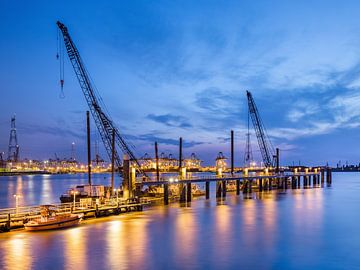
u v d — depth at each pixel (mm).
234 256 42031
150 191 98875
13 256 40906
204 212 74062
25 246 44938
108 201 72000
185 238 50281
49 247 44656
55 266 37844
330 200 99125
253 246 46344
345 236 52156
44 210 56156
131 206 73188
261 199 101812
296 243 48094
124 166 78375
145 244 46750
